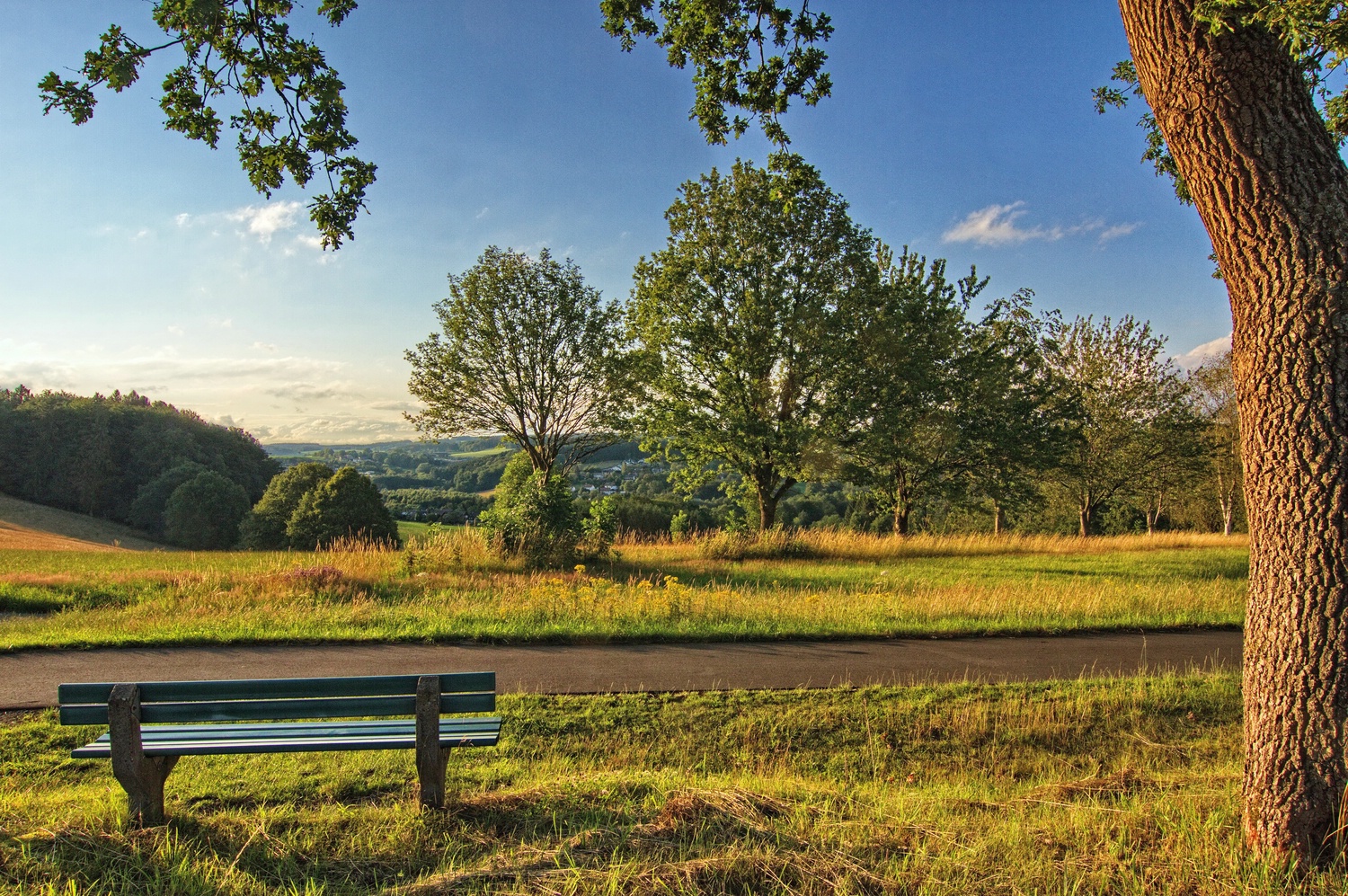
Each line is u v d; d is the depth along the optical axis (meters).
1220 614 10.88
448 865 3.46
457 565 15.29
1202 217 3.77
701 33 6.82
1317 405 3.38
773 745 6.18
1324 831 3.32
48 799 4.42
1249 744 3.66
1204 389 34.69
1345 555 3.32
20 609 10.75
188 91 6.05
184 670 7.81
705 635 9.45
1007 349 26.34
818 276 23.05
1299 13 3.15
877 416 23.06
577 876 3.24
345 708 3.99
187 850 3.55
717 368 23.55
